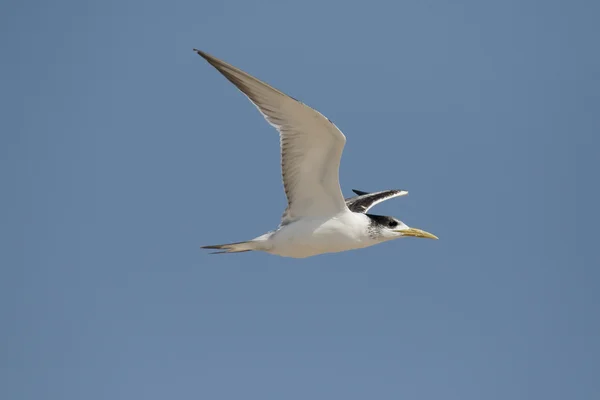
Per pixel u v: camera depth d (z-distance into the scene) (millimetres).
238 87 13375
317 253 15016
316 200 14664
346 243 14836
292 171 14273
